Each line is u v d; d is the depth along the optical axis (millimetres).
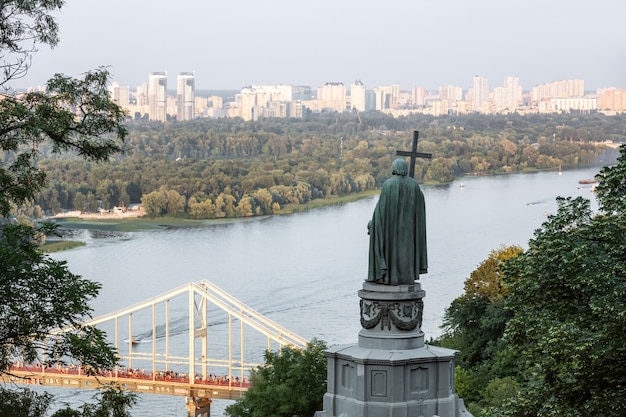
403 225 49812
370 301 49969
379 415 48250
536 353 52906
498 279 127938
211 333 197875
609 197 53844
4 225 50531
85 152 56156
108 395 49656
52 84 54781
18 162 54969
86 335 50344
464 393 108375
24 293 48875
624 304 47938
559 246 52062
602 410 48906
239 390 155500
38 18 55906
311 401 79125
